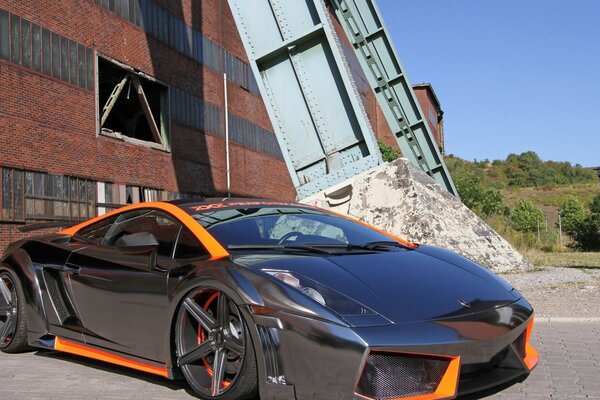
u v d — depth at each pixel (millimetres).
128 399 3289
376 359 2701
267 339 2855
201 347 3189
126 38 25609
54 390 3496
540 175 147375
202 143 32625
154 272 3533
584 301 7152
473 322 2924
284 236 3689
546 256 16578
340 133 10688
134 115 29844
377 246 3740
